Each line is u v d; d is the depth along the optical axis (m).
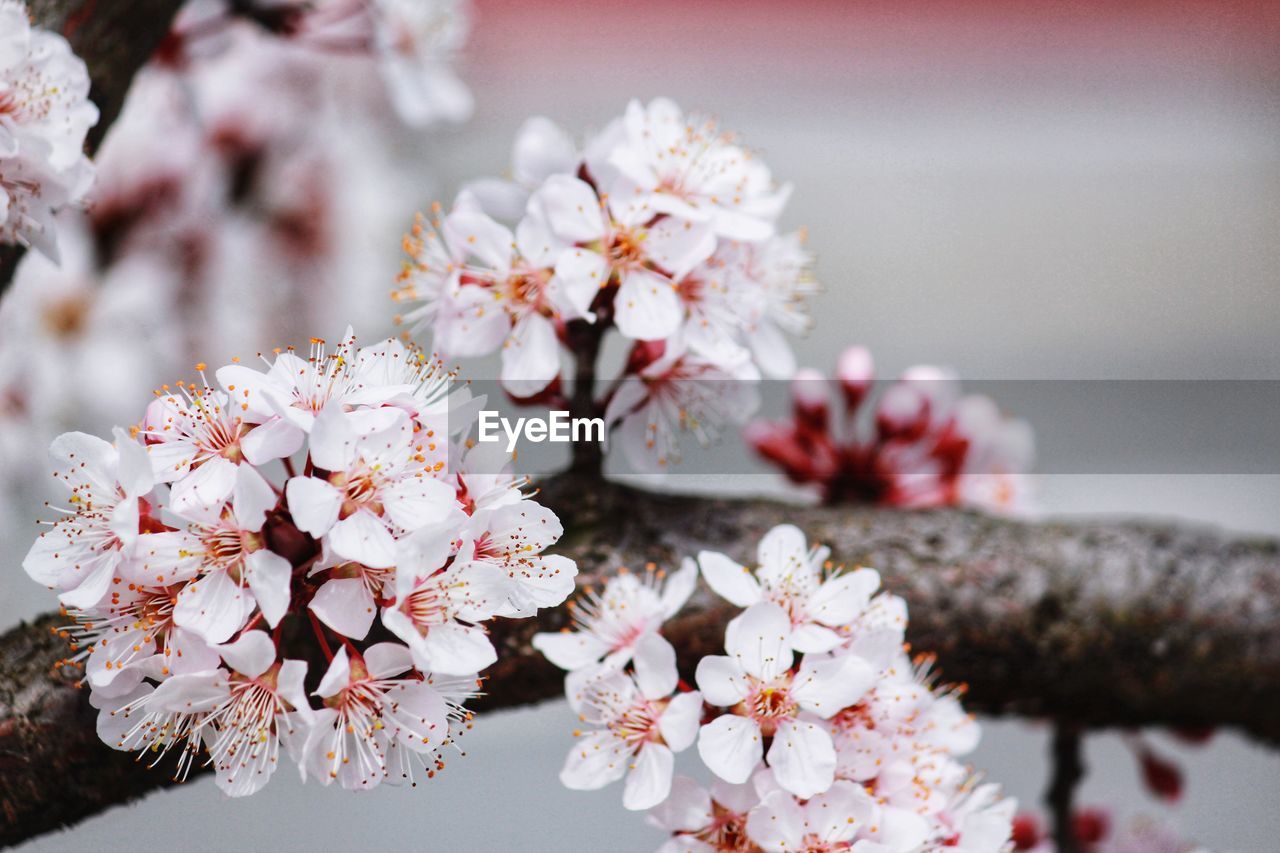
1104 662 0.30
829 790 0.25
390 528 0.23
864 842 0.25
